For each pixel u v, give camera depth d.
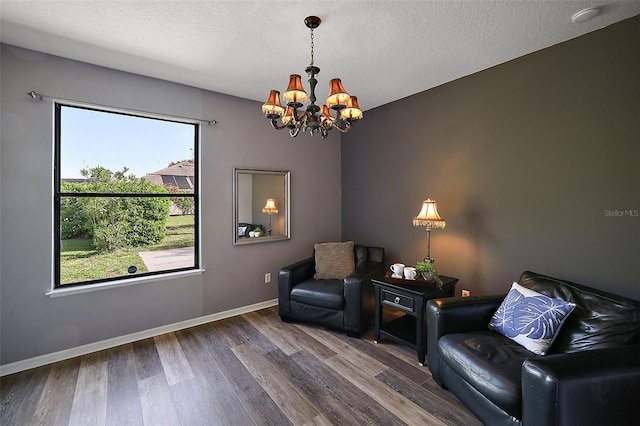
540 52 2.24
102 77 2.49
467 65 2.51
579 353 1.31
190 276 2.96
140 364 2.26
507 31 1.99
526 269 2.36
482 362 1.55
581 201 2.07
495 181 2.54
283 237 3.60
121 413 1.74
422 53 2.29
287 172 3.61
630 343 1.47
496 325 1.90
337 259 3.26
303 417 1.70
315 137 3.89
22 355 2.20
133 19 1.85
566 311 1.66
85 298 2.44
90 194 2.52
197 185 3.04
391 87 2.99
